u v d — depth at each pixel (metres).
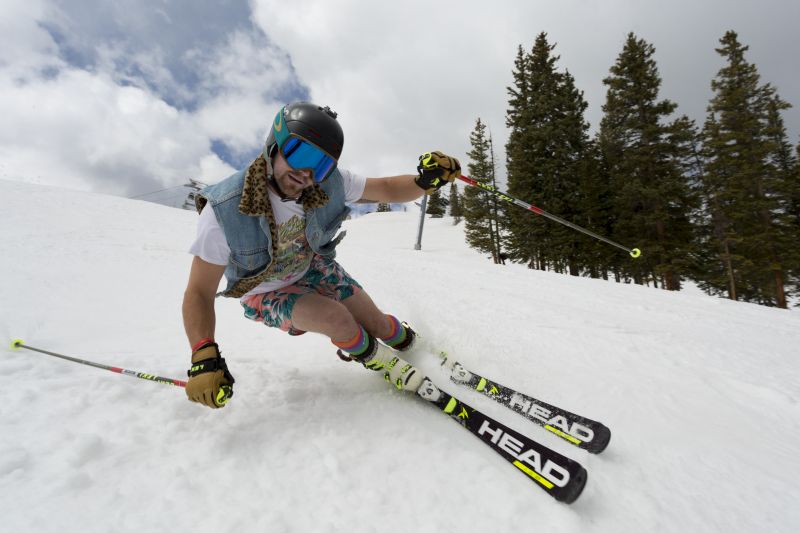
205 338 1.40
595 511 1.21
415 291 5.20
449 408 1.69
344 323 1.67
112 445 1.29
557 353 2.79
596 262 23.09
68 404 1.49
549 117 25.83
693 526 1.18
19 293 3.29
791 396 2.30
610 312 5.07
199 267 1.47
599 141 28.16
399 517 1.11
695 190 22.98
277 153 1.39
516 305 4.77
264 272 1.61
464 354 2.55
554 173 24.44
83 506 1.04
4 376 1.67
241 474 1.22
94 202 12.54
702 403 2.16
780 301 20.31
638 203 22.91
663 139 22.66
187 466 1.23
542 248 24.14
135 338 2.60
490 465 1.36
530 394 2.03
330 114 1.42
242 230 1.46
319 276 1.94
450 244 30.70
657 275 22.58
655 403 2.06
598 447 1.49
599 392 2.12
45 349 2.17
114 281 4.20
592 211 23.20
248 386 1.83
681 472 1.46
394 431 1.52
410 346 2.20
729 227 21.95
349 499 1.16
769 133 22.17
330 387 1.90
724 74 22.55
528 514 1.15
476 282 6.63
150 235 8.65
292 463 1.29
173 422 1.44
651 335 3.64
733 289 21.05
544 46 27.25
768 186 20.94
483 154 29.14
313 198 1.59
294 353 2.43
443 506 1.16
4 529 0.94
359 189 1.89
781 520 1.25
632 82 24.02
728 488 1.39
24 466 1.15
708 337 4.02
